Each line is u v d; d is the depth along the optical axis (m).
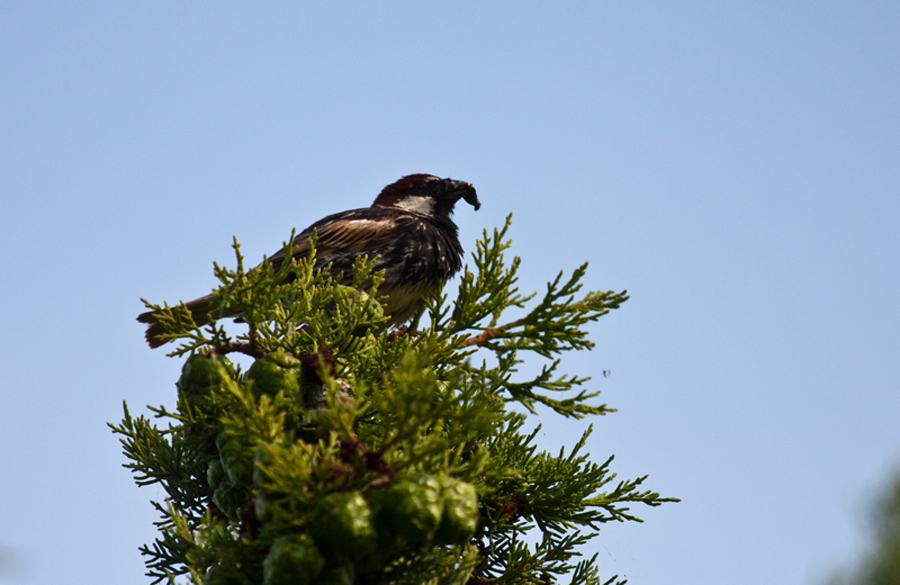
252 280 6.79
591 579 7.53
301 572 4.40
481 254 7.31
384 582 5.10
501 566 7.48
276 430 4.95
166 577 7.23
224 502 6.07
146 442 7.75
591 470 7.68
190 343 6.82
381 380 7.08
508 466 6.06
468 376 6.54
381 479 4.67
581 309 6.95
